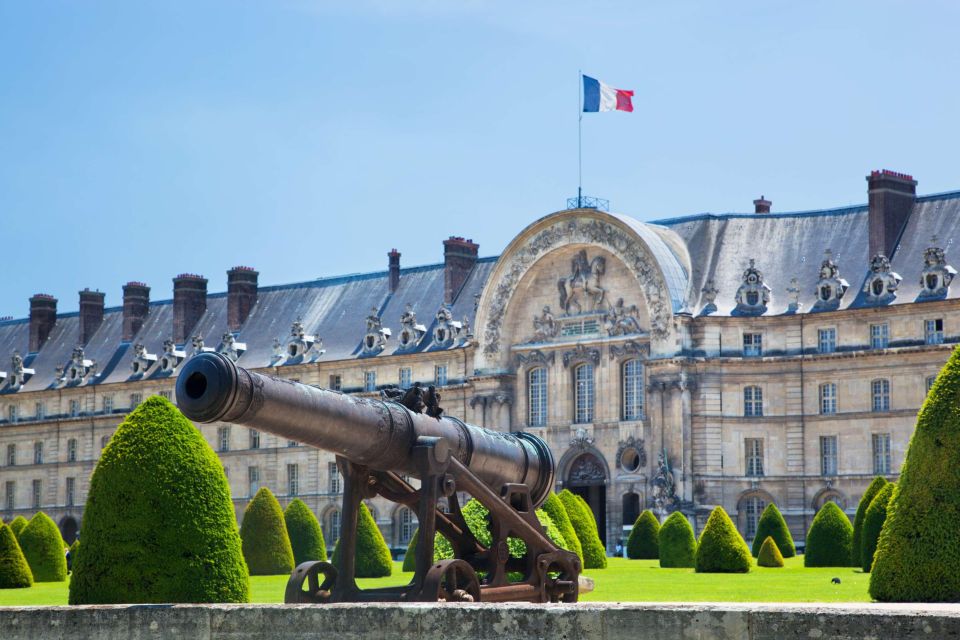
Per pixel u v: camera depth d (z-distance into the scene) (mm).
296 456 157375
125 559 48625
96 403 174750
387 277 160125
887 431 121688
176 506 48969
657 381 127875
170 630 34938
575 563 43562
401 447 38188
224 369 33156
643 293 130000
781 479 125875
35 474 179500
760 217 134750
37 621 36375
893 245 125375
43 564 93562
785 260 130875
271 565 92062
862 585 70562
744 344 128125
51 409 179500
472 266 153000
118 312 185000
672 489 126188
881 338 122750
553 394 135375
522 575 43250
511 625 31641
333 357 154250
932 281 120375
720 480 126562
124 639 35406
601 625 30891
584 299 134500
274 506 93250
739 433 127125
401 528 146875
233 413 33500
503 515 40938
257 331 165375
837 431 124062
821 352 125250
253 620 34031
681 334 126875
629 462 131250
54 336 189250
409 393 39719
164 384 167500
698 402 127312
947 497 45531
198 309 173250
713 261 132000
